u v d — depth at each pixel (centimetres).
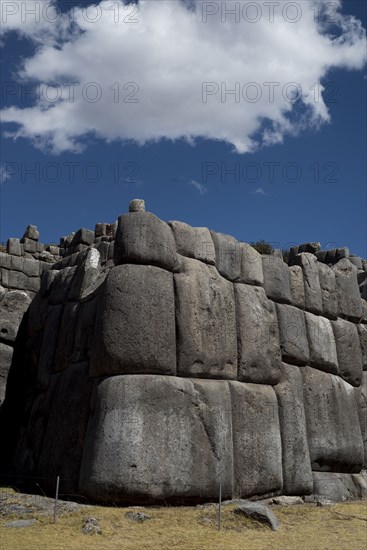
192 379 953
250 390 1023
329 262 1833
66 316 1105
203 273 1021
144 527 763
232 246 1105
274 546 724
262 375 1058
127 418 866
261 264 1152
